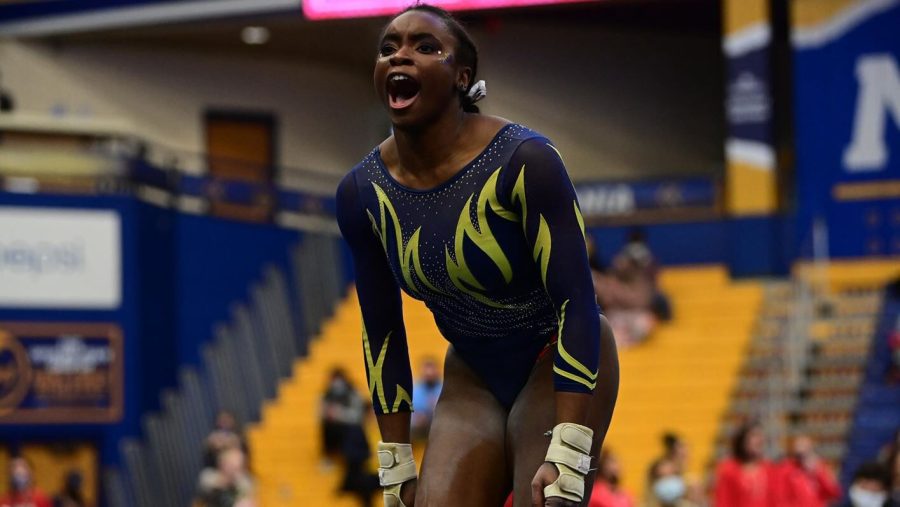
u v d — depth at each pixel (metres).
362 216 5.06
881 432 17.97
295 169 25.39
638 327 20.59
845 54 22.89
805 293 20.33
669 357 20.28
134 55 26.27
